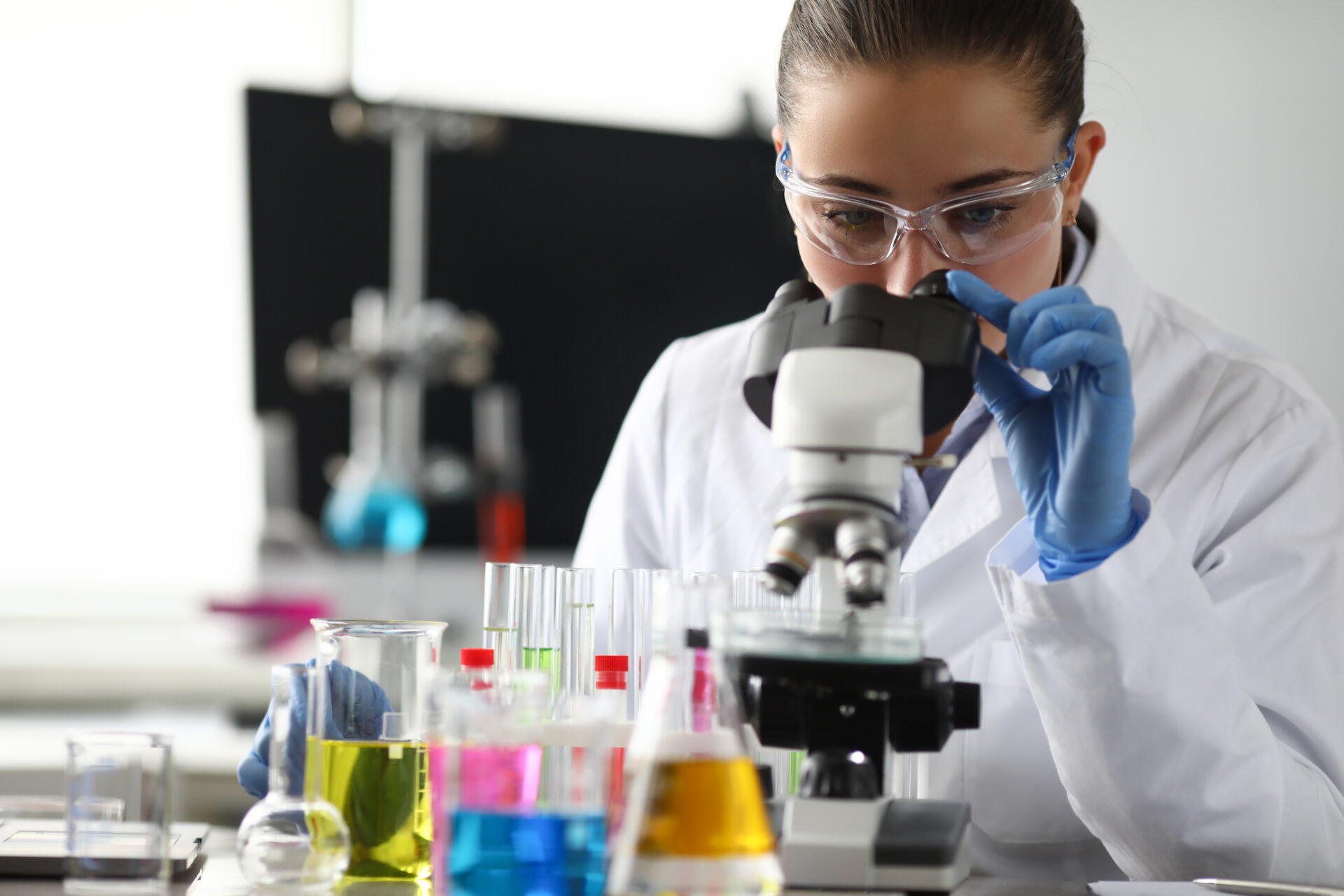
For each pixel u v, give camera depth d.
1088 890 1.21
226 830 2.25
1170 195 3.00
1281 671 1.59
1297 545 1.65
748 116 3.60
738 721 1.05
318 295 3.45
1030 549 1.36
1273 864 1.43
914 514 1.88
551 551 3.47
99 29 3.57
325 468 3.46
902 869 0.99
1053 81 1.51
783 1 3.59
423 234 3.45
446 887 1.00
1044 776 1.72
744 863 0.92
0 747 2.61
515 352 3.46
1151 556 1.27
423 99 3.54
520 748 1.00
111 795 1.16
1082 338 1.15
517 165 3.45
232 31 3.60
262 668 3.31
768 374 1.14
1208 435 1.79
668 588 0.98
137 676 3.31
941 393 1.15
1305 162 2.87
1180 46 2.98
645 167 3.46
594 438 3.47
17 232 3.55
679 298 3.47
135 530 3.58
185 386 3.61
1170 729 1.33
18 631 3.45
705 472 2.08
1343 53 2.84
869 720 1.10
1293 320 2.88
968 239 1.50
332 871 1.12
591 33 3.60
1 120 3.53
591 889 0.99
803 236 1.62
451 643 3.30
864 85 1.47
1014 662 1.74
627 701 1.33
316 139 3.43
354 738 1.20
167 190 3.60
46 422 3.55
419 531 3.43
